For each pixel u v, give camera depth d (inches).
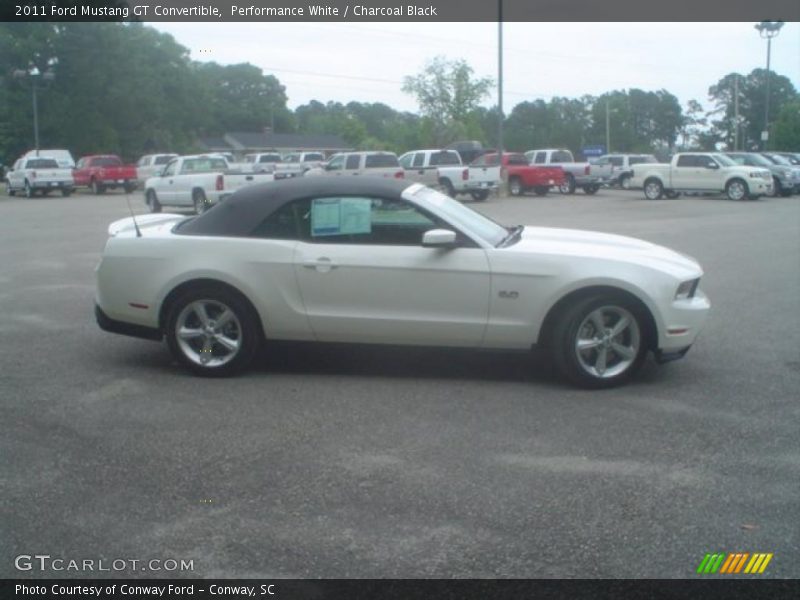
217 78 3181.6
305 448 209.2
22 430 222.4
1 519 171.9
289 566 153.3
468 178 1269.7
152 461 201.2
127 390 257.9
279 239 267.1
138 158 2401.6
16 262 546.9
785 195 1358.3
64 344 315.3
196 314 270.7
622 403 246.1
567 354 257.3
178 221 303.4
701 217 919.7
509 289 256.7
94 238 706.8
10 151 2194.9
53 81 2175.2
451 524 168.4
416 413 236.1
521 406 242.8
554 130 3715.6
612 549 158.6
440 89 2407.7
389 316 262.1
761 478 191.0
